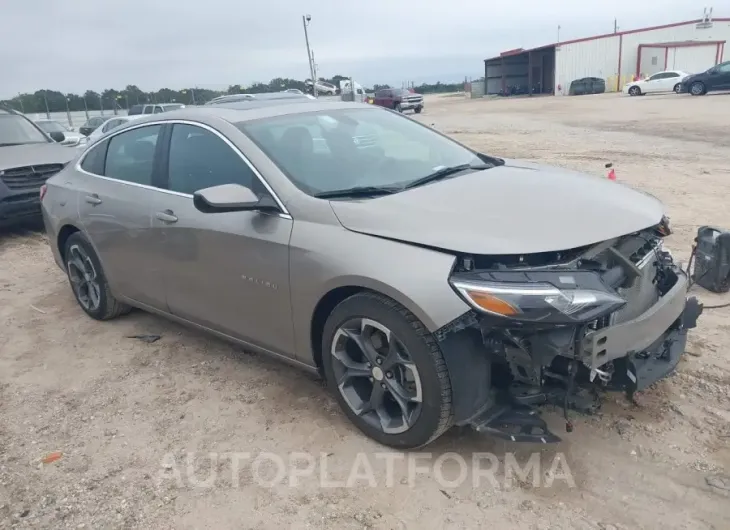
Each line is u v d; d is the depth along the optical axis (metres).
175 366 4.36
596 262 2.97
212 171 3.84
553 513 2.76
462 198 3.22
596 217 3.07
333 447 3.31
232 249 3.62
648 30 51.31
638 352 2.99
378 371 3.15
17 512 2.99
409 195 3.29
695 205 8.00
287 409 3.70
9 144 9.46
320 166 3.62
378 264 2.95
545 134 18.25
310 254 3.21
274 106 4.22
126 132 4.69
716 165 11.02
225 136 3.80
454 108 39.72
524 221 2.97
